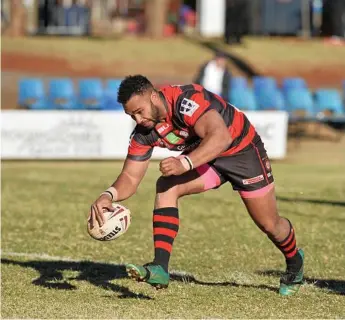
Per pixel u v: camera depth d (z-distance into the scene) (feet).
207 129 64.64
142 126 67.62
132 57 322.75
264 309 70.90
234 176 69.72
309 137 239.30
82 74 307.17
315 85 318.45
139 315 68.54
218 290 77.87
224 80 206.69
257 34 375.04
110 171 175.32
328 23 380.37
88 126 190.19
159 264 66.08
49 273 85.30
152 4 362.94
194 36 368.27
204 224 116.16
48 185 154.30
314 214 124.77
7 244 101.45
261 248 99.45
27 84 232.53
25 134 188.44
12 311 69.46
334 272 86.79
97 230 66.39
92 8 413.39
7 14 382.42
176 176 69.21
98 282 81.10
